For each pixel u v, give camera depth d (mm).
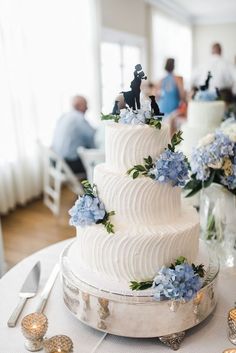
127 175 958
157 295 881
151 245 922
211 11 7801
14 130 3381
